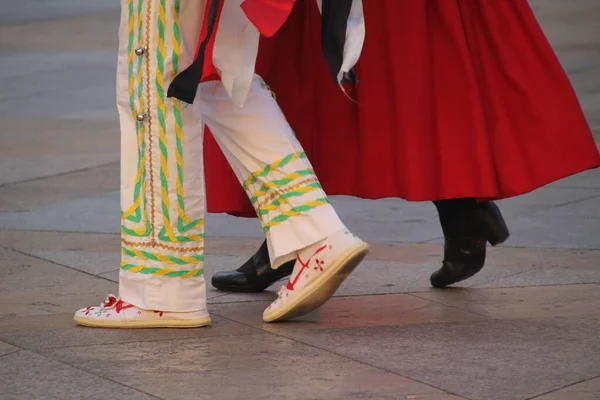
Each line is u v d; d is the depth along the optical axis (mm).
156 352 7332
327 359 7199
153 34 7520
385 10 8352
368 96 8492
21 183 13633
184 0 7492
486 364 7090
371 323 8070
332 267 7648
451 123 8352
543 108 8289
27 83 20969
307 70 8727
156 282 7805
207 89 7781
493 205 8797
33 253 10375
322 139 8789
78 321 7953
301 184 7691
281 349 7406
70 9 31766
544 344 7520
